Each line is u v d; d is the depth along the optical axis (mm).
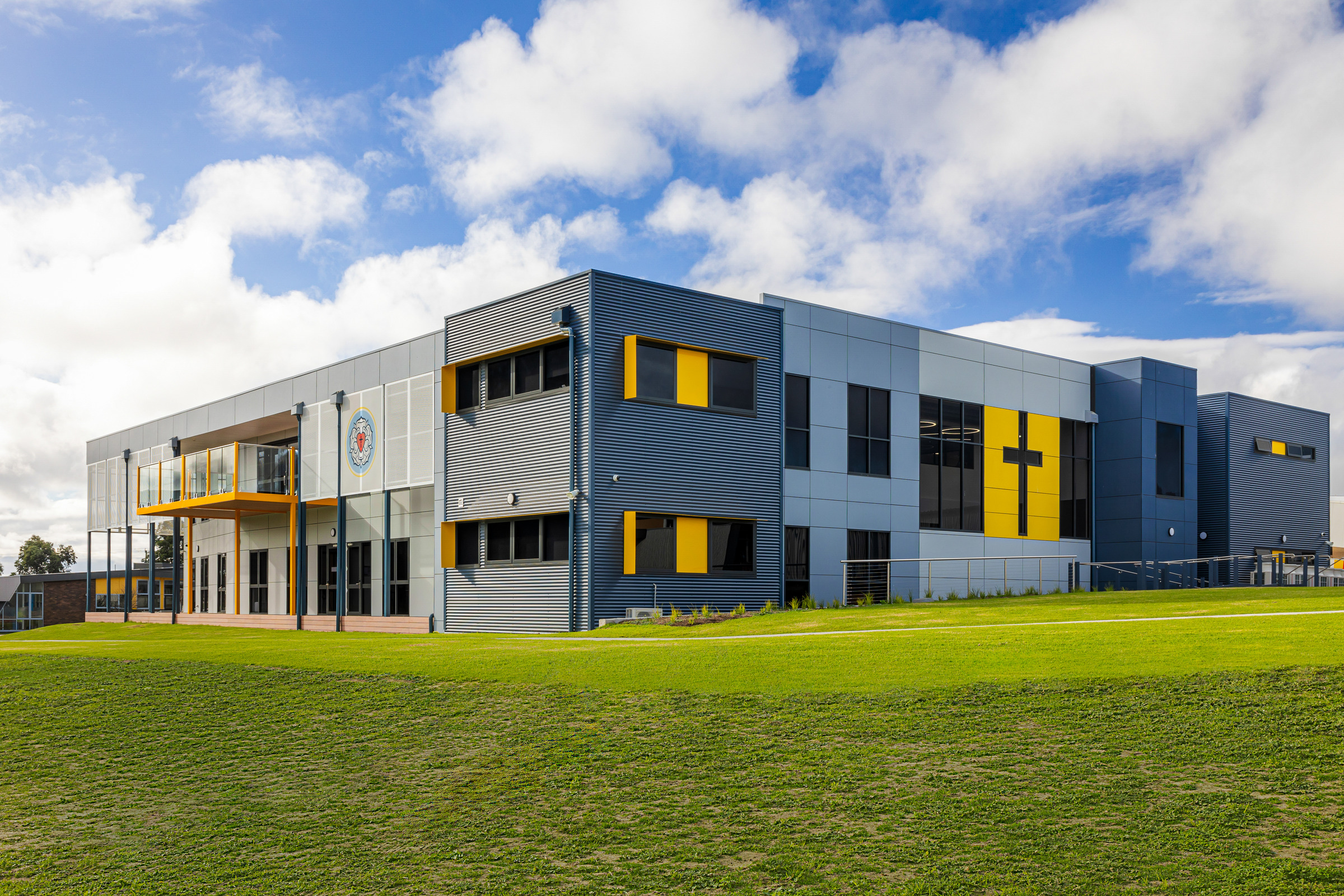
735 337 25875
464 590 26234
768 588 25906
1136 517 33625
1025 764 8828
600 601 22922
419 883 7016
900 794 8320
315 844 7895
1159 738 9195
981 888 6469
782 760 9414
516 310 25094
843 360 28375
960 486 30922
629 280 24047
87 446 47969
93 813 8938
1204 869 6555
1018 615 18516
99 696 14383
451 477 26656
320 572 33938
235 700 13633
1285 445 39250
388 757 10406
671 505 24219
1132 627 14414
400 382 28938
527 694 12727
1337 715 9273
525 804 8648
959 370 31266
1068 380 34281
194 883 7168
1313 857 6609
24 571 104938
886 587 28625
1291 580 33406
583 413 23312
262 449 33406
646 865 7133
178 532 40188
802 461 27281
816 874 6820
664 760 9641
